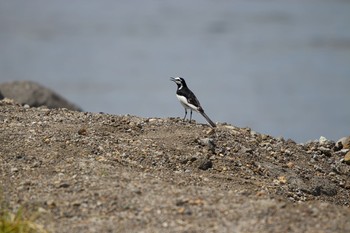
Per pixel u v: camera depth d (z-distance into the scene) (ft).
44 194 38.32
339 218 35.73
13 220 35.14
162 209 36.40
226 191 39.99
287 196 43.52
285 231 33.86
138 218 35.55
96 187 38.91
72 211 36.47
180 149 46.75
